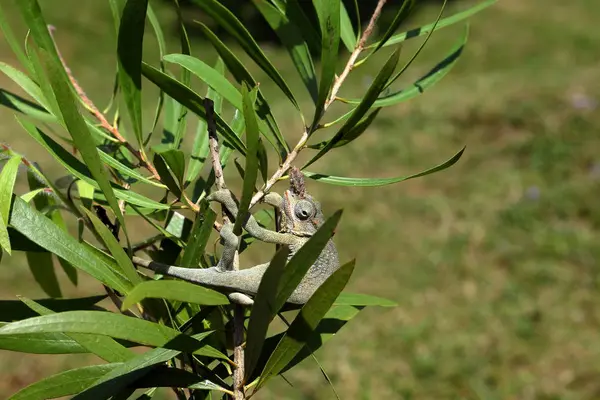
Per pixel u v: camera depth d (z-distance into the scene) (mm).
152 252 1838
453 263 6465
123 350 1462
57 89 1295
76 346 1521
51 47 1725
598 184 7336
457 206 7273
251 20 13141
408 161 8070
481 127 8570
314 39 1799
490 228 6906
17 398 1381
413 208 7277
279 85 1643
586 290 6066
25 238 1693
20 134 8945
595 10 12891
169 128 1928
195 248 1530
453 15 1807
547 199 7168
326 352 5586
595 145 7922
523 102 8836
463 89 9641
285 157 1677
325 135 8422
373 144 8383
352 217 7234
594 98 8727
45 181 1580
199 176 1902
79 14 13219
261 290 1265
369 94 1432
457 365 5379
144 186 7152
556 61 10906
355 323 5871
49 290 2084
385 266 6508
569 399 5059
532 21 12516
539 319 5797
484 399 5113
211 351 1433
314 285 1603
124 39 1546
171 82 1521
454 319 5855
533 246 6609
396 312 5973
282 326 5527
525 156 7969
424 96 9516
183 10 13438
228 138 1610
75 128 1322
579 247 6520
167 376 1480
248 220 1558
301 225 1604
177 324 1672
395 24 1659
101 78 11523
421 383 5266
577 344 5551
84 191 1745
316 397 5188
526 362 5414
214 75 1505
